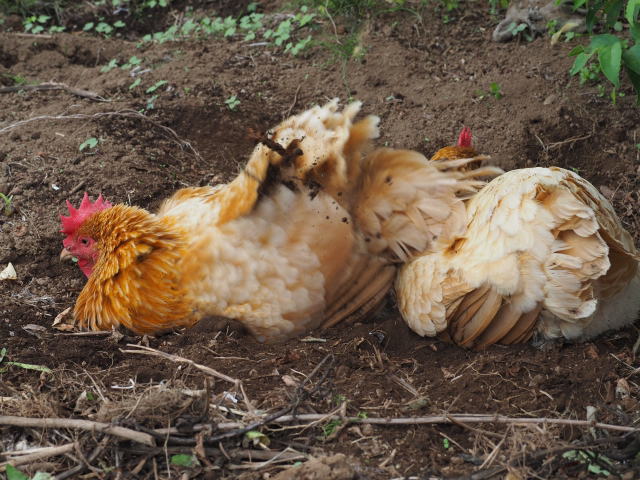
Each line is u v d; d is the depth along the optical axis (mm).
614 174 2096
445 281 1670
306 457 1556
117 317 1756
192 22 2576
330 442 1582
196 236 1723
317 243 1695
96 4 2703
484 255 1648
